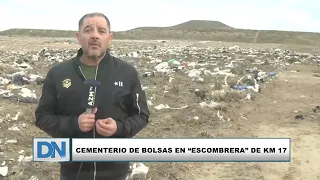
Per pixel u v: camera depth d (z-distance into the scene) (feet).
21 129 28.63
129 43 201.57
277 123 34.12
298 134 30.63
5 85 43.62
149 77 56.18
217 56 108.17
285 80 61.52
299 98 45.98
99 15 9.76
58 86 9.76
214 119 33.47
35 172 20.93
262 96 46.29
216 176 21.91
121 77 9.97
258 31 360.48
